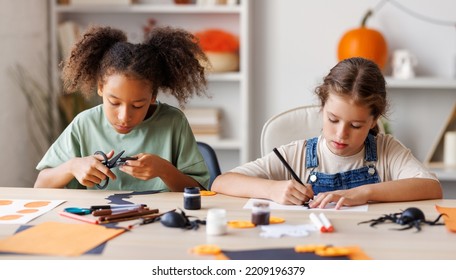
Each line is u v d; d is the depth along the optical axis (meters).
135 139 1.77
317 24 3.11
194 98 3.25
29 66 2.97
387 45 3.00
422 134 3.11
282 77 3.16
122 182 1.75
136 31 3.22
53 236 1.17
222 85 3.23
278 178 1.70
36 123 3.06
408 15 3.06
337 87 1.50
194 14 3.20
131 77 1.56
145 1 3.21
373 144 1.69
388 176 1.67
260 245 1.12
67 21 3.22
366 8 3.08
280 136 1.87
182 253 1.07
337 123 1.54
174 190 1.67
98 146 1.77
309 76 3.14
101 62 1.67
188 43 1.76
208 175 1.81
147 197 1.52
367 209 1.40
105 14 3.22
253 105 3.19
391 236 1.18
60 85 3.07
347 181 1.67
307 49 3.13
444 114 3.10
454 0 3.04
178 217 1.23
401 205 1.45
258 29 3.15
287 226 1.24
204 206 1.43
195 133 3.11
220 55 3.05
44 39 3.13
